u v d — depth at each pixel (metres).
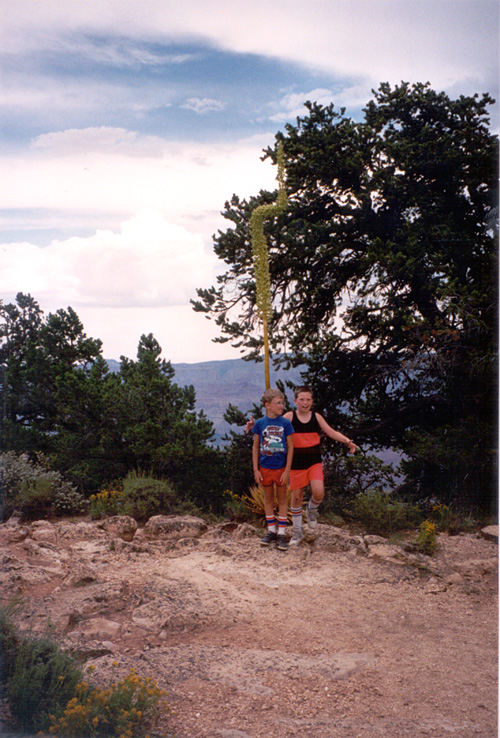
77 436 11.64
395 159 11.19
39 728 2.55
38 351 13.79
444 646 3.89
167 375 12.58
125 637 3.92
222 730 2.77
